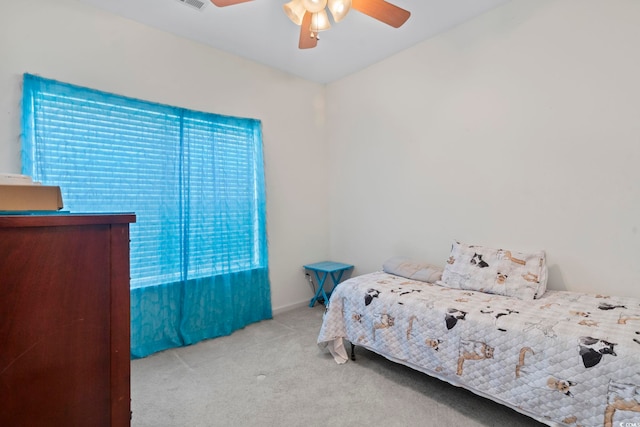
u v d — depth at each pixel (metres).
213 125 2.82
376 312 2.12
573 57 2.04
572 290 2.09
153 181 2.47
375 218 3.32
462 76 2.58
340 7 1.82
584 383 1.33
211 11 2.34
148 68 2.49
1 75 1.96
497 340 1.59
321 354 2.40
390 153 3.15
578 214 2.05
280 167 3.37
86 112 2.20
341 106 3.62
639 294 1.85
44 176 2.05
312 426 1.60
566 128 2.08
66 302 0.74
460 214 2.64
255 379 2.05
